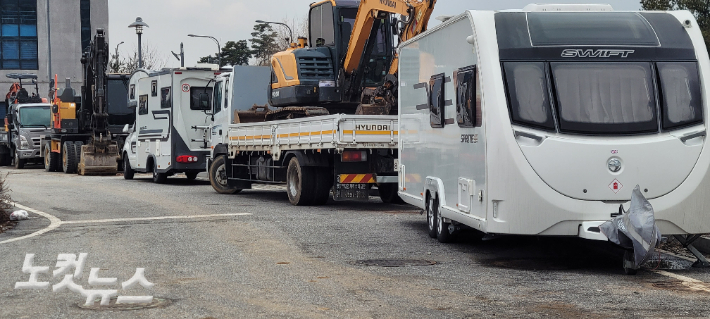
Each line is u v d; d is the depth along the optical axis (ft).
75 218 49.70
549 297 25.64
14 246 37.45
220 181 72.64
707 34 104.47
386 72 62.85
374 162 55.47
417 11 53.26
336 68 62.64
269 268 31.30
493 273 30.37
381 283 28.14
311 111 62.23
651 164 30.53
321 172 57.93
